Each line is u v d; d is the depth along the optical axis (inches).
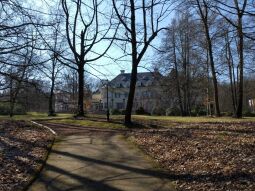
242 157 546.9
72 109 1360.7
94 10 1077.8
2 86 388.2
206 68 2341.3
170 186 469.7
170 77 2507.4
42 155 640.4
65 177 514.9
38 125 1050.1
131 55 1073.5
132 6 1054.4
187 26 2090.3
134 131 924.6
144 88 4168.3
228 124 981.2
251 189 418.6
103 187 468.8
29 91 410.3
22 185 475.2
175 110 2554.1
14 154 636.7
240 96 1531.7
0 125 986.1
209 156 580.1
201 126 954.7
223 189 430.9
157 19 1079.6
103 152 675.4
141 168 559.2
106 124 1075.3
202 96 2908.5
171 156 619.2
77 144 753.6
